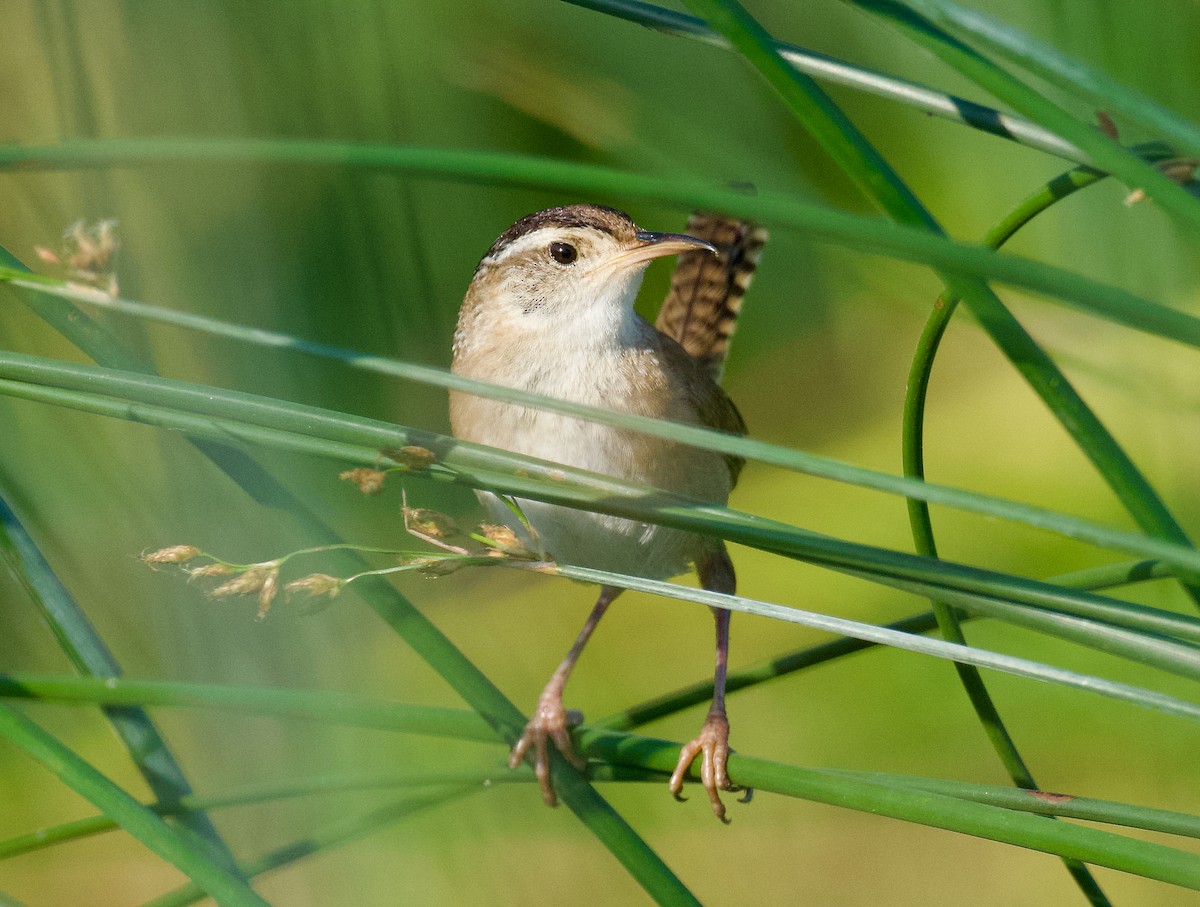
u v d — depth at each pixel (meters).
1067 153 3.53
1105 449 3.55
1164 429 7.38
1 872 9.87
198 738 6.93
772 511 13.26
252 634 6.68
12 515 4.64
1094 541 2.81
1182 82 5.89
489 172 2.72
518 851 9.47
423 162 2.72
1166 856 3.25
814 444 13.84
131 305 3.45
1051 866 9.61
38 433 6.51
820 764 10.21
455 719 4.06
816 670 11.30
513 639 12.15
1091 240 6.60
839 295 11.83
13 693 3.75
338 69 7.04
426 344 7.48
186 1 6.86
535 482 3.64
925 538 4.23
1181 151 2.82
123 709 4.47
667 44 7.59
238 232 7.96
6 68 6.56
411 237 7.36
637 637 12.18
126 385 3.62
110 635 6.55
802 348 13.21
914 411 4.07
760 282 12.86
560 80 7.21
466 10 7.89
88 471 6.52
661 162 7.01
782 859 9.86
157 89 6.87
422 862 7.32
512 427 6.53
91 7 6.80
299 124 7.05
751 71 7.54
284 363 8.46
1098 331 7.00
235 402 3.62
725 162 7.11
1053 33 5.77
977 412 13.71
